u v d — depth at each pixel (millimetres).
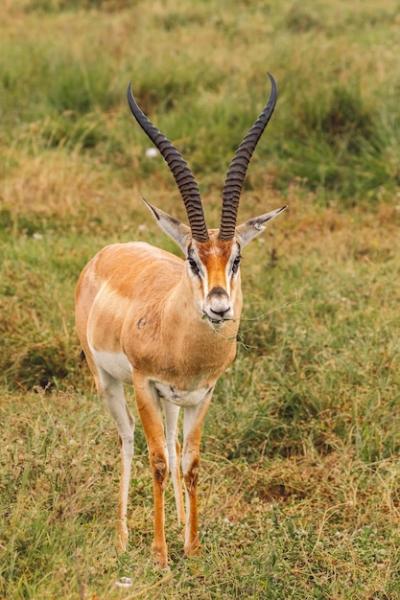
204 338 16234
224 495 19406
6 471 17234
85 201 32375
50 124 38094
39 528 16062
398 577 16422
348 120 36906
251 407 21688
